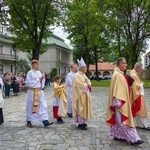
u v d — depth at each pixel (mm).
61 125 7973
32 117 7691
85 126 7465
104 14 28734
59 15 28094
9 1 24859
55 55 57375
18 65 46500
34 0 26016
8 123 8328
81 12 34781
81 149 5508
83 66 7516
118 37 30141
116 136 6039
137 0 26797
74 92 7395
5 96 17422
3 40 45750
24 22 27078
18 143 5977
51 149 5516
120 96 5656
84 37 38562
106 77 66500
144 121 7273
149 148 5559
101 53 46938
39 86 7762
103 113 10328
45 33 29359
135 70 7285
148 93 20781
